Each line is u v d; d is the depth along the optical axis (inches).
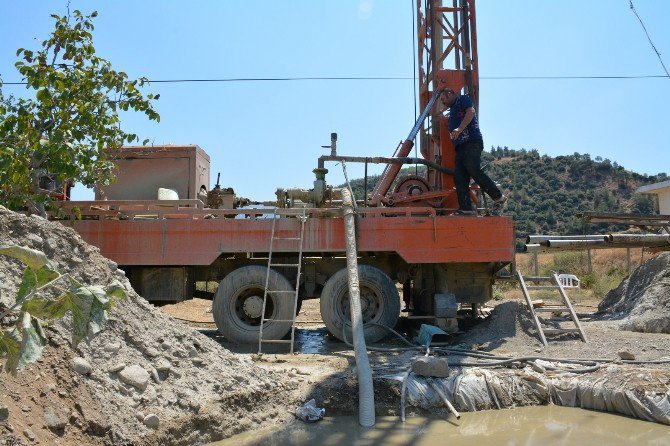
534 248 441.1
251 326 345.1
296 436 199.2
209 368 221.3
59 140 275.1
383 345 338.3
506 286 746.2
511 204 2664.9
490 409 231.1
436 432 203.8
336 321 341.4
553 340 323.6
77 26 306.3
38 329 88.8
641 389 220.2
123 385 189.3
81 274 217.5
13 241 205.0
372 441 193.6
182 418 190.4
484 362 270.8
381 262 380.2
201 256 343.3
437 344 329.7
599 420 215.2
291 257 371.2
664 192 987.9
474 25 430.6
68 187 382.0
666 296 367.9
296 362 282.0
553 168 3080.7
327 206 387.5
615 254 1098.7
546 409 231.6
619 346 301.7
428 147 450.3
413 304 406.9
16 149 268.2
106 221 346.9
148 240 345.1
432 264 366.6
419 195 397.1
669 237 438.0
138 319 222.2
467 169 365.4
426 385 235.8
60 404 163.6
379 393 231.5
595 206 2586.1
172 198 381.4
